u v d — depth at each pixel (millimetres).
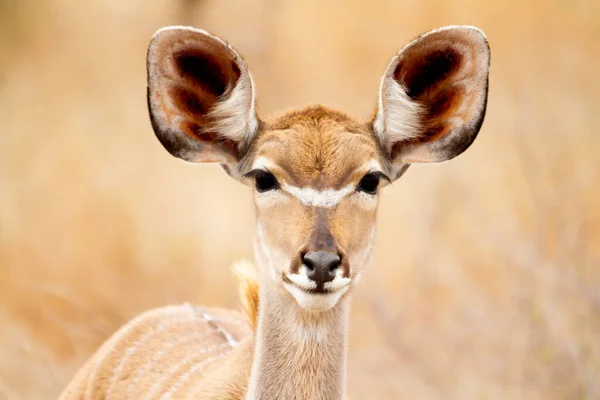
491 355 12602
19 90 20891
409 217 15227
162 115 8336
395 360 13180
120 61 22031
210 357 8953
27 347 12516
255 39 19062
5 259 15656
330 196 7848
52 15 23172
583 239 13258
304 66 20141
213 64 8352
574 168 15102
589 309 12141
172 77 8320
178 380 8805
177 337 9344
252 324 8531
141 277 15359
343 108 18453
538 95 17859
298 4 20984
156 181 17609
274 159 7969
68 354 13609
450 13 20906
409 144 8500
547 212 13477
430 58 8391
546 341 12008
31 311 14508
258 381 7977
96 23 22891
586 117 17016
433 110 8531
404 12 21062
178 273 15492
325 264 7547
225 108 8328
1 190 17453
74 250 15844
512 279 13547
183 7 20000
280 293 7922
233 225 16391
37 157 18344
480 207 15055
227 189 17391
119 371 9312
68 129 19000
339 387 7969
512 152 16000
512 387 12242
